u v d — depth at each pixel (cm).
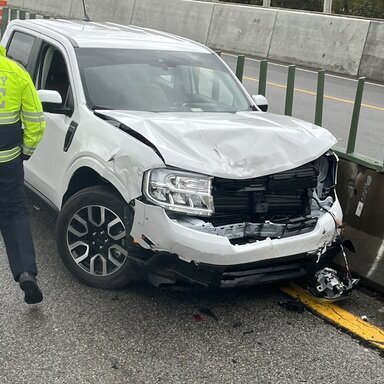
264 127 427
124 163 392
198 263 374
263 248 383
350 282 454
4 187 399
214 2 1870
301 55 1627
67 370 346
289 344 389
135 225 385
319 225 413
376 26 1473
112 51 510
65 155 457
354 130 506
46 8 2469
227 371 354
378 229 480
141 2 2073
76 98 466
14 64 392
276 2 2366
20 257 399
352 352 384
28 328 389
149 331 393
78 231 444
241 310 430
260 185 397
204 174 377
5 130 388
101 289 442
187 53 546
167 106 484
